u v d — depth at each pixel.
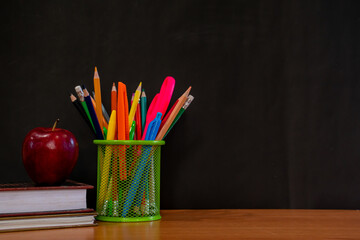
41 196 0.74
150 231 0.73
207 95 1.05
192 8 1.06
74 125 1.01
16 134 0.99
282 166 1.06
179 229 0.75
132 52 1.04
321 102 1.07
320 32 1.08
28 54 1.00
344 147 1.07
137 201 0.84
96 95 0.89
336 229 0.77
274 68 1.07
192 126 1.04
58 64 1.02
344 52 1.09
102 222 0.82
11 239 0.65
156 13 1.05
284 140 1.06
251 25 1.07
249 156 1.05
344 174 1.06
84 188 0.77
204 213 0.96
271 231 0.74
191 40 1.06
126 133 0.86
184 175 1.04
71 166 0.81
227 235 0.70
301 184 1.06
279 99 1.07
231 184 1.04
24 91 1.00
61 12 1.02
